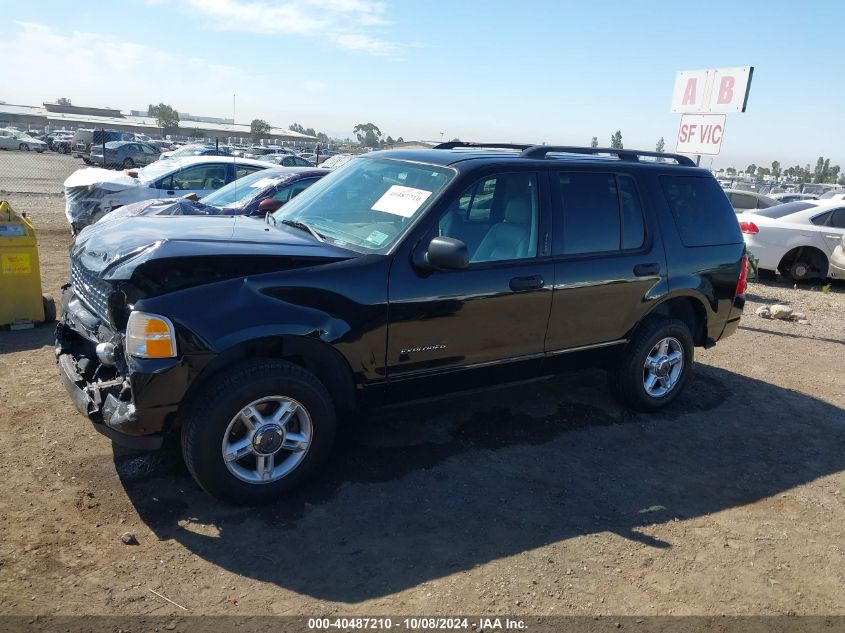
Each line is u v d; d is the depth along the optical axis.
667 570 3.30
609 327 4.75
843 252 11.51
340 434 4.49
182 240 3.51
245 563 3.12
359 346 3.68
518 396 5.41
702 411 5.45
